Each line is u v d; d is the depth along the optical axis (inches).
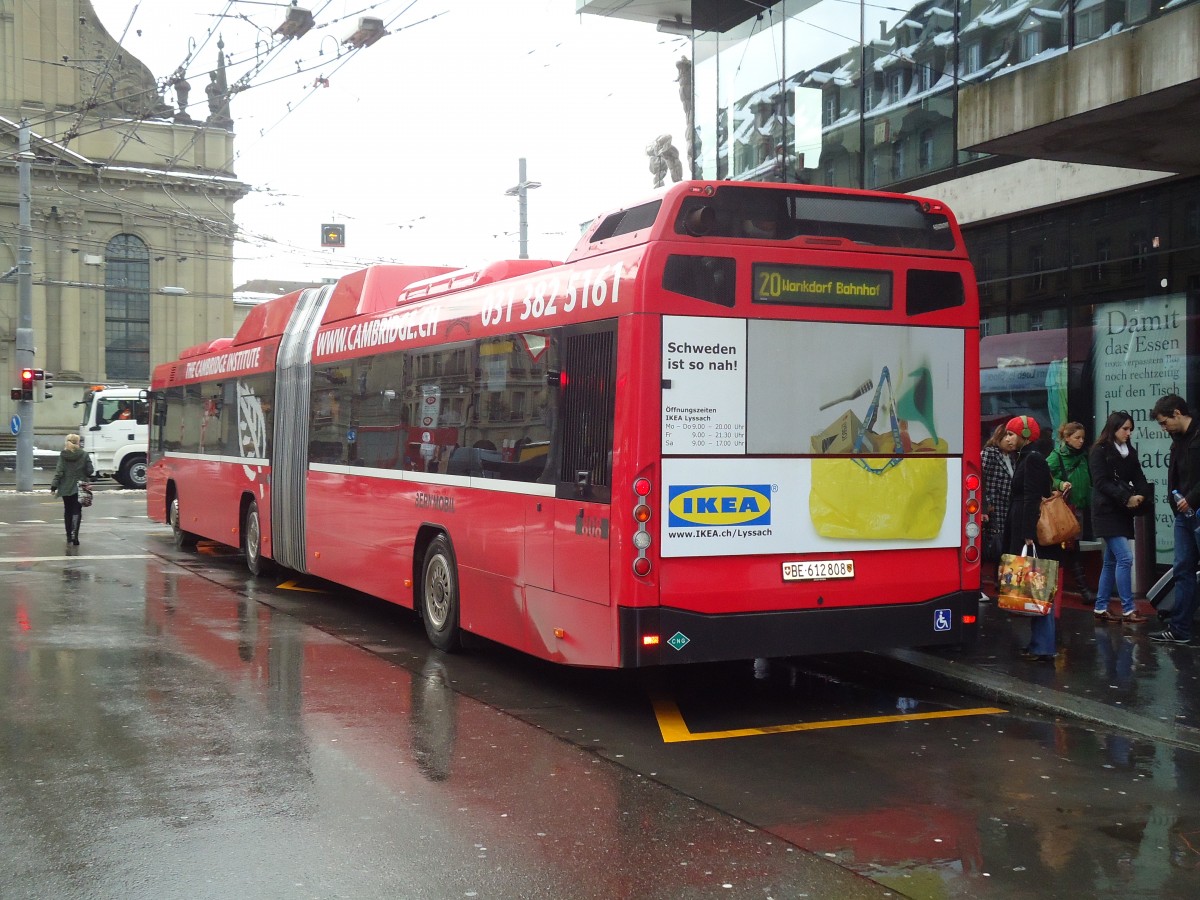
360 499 448.8
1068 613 430.6
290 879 186.7
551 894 181.5
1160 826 215.5
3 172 1932.8
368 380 444.8
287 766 250.7
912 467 304.3
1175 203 447.5
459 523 366.3
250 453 584.7
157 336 2082.9
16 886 183.6
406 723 290.7
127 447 1413.6
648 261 278.5
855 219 300.2
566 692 329.1
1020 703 310.5
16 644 393.4
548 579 311.4
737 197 288.0
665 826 213.8
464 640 385.7
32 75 1907.0
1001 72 499.5
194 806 223.1
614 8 718.5
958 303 309.7
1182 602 373.1
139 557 674.8
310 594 524.7
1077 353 492.4
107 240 2033.7
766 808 225.0
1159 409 376.5
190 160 1948.8
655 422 277.7
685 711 308.2
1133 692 311.9
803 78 620.7
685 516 281.0
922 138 548.1
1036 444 469.1
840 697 326.6
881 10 568.1
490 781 241.4
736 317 285.3
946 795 234.1
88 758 255.8
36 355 1996.8
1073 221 491.8
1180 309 445.4
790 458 291.0
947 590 309.4
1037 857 198.8
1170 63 327.9
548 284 320.2
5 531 836.0
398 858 196.4
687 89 880.9
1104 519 410.0
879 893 182.7
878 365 300.2
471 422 360.2
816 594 294.2
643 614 277.4
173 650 384.8
